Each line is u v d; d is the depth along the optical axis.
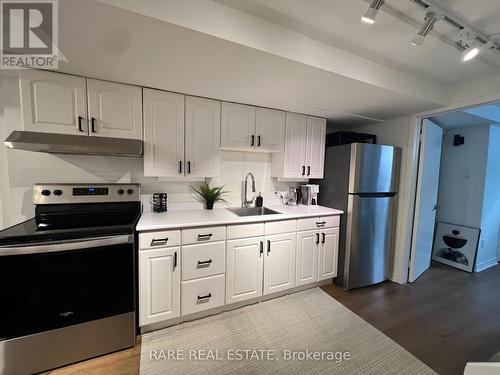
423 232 2.81
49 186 1.76
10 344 1.33
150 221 1.79
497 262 3.41
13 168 1.77
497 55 1.58
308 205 2.80
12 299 1.31
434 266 3.22
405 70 1.84
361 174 2.42
